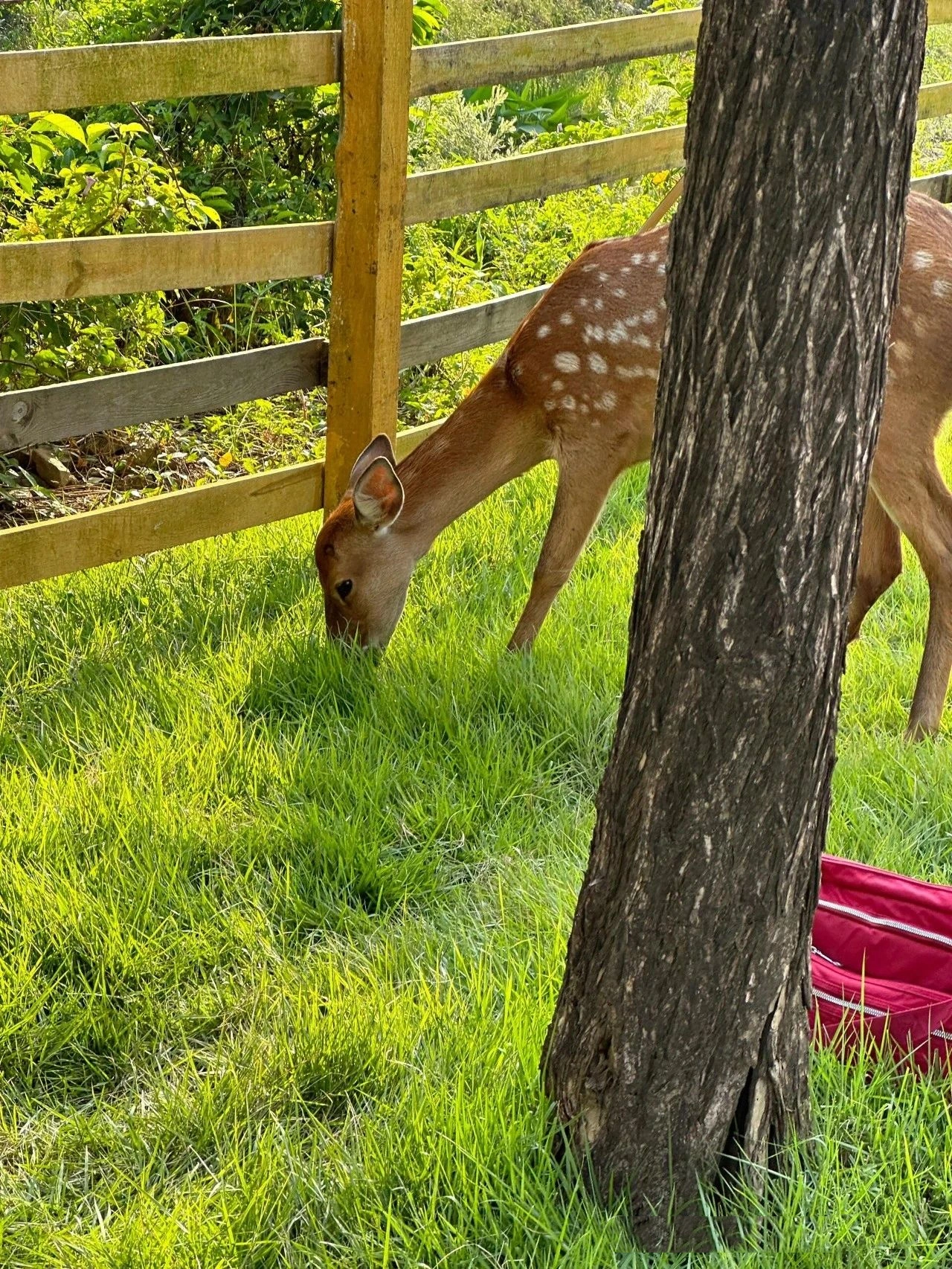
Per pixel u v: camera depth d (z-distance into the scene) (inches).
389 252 185.2
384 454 169.6
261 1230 90.4
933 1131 95.5
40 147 225.1
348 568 167.6
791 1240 86.5
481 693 157.0
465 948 119.0
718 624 79.4
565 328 167.2
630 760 84.5
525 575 192.7
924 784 139.5
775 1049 87.4
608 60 224.1
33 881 123.9
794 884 83.8
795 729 80.6
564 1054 91.6
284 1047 105.9
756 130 72.6
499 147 326.6
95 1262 87.7
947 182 270.5
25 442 169.6
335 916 124.9
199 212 229.6
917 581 190.7
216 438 243.4
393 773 143.0
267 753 146.5
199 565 195.2
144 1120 101.1
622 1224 89.2
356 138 179.5
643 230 196.1
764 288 74.3
